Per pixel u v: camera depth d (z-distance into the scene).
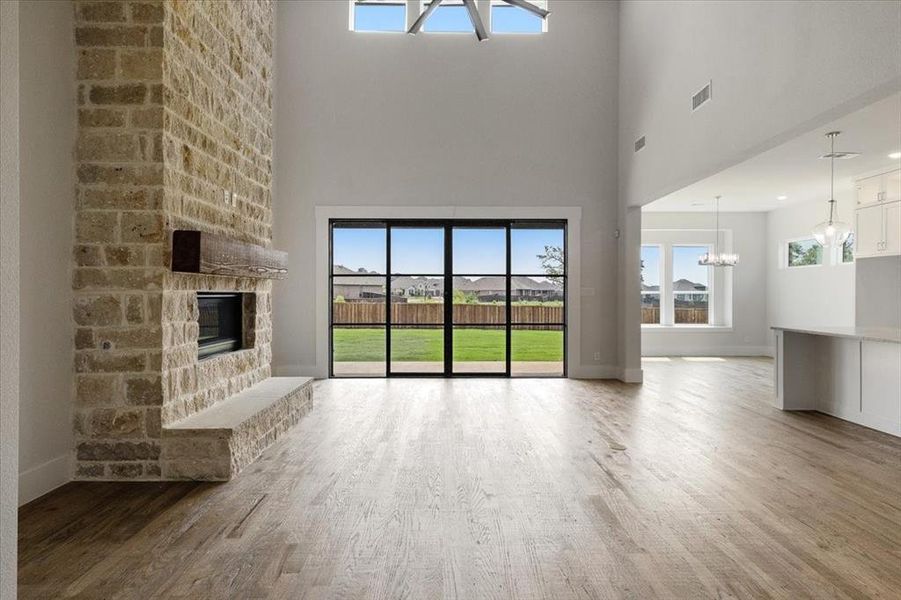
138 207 3.70
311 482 3.71
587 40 8.38
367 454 4.36
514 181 8.34
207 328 4.70
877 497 3.46
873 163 7.48
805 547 2.77
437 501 3.38
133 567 2.55
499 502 3.36
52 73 3.51
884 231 7.78
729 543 2.81
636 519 3.11
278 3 8.27
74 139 3.69
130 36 3.69
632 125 7.75
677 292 12.27
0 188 1.34
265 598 2.29
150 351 3.70
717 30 5.29
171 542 2.81
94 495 3.46
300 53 8.26
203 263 3.85
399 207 8.28
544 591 2.35
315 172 8.26
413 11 8.28
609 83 8.38
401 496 3.46
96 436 3.71
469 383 7.94
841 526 3.02
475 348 8.54
